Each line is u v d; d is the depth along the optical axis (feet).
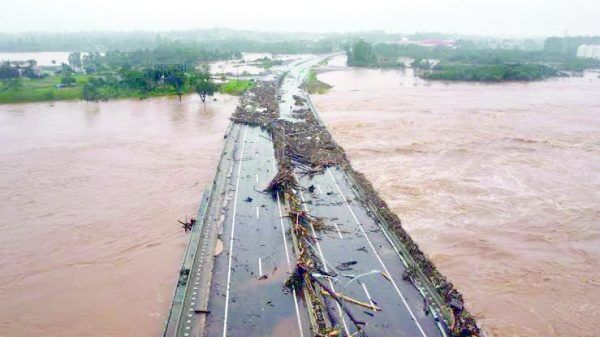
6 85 475.72
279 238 147.33
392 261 133.28
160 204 188.03
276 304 113.60
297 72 645.10
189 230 164.76
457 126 316.60
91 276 139.03
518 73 583.58
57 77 574.15
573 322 119.03
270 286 121.08
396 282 122.31
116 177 219.00
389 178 214.28
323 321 104.47
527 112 366.43
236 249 140.15
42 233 163.94
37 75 561.43
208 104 410.72
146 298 128.47
